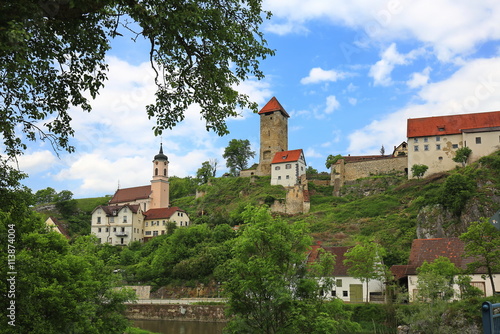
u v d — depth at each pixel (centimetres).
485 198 8225
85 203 16238
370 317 5316
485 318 944
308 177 14800
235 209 13050
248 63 1830
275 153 14875
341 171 13325
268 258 2834
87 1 1294
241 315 2866
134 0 1417
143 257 10069
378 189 12425
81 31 1408
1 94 1536
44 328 2117
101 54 1580
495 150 10919
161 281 8769
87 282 2861
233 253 3005
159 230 12688
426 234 8519
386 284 5953
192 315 6850
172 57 1719
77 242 4031
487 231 4781
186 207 15400
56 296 2305
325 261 3045
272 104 15500
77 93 1667
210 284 8188
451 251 6072
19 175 1778
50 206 14500
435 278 4822
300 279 2911
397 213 10300
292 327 2675
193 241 9494
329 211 11619
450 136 11756
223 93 1822
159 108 1839
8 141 1673
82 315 2612
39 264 2189
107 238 12412
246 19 1814
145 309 7169
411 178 11988
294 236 2948
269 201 12719
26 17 1220
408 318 4738
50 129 1722
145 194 14438
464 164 11156
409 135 12188
